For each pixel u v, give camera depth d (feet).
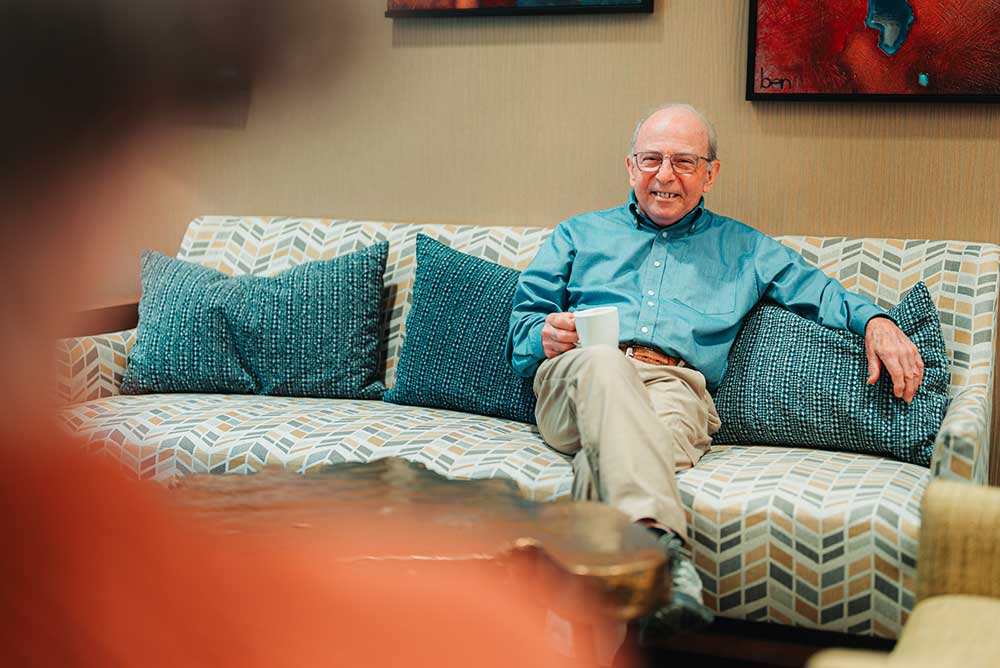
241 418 8.02
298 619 0.52
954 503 5.09
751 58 8.88
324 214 10.51
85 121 0.50
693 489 6.56
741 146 9.15
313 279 9.36
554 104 9.65
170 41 0.51
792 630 6.60
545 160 9.77
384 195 10.31
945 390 7.19
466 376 8.54
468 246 9.43
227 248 10.18
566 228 8.75
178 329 9.25
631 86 9.40
